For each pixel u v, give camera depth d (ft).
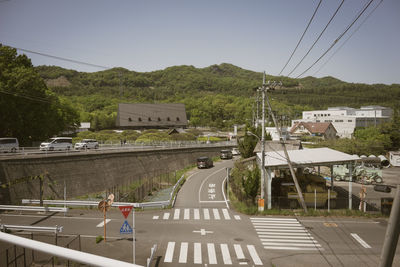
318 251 59.77
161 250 59.72
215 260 55.36
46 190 106.22
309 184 94.27
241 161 148.46
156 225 75.66
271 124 329.52
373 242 64.34
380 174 132.67
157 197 110.73
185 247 61.41
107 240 64.44
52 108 168.04
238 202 97.71
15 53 155.84
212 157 215.51
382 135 201.46
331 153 103.65
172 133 268.62
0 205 86.17
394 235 11.02
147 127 329.11
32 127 156.35
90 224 75.82
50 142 131.54
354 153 185.16
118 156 139.74
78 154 119.85
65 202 92.38
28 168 102.68
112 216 83.76
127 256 56.34
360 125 310.65
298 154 104.94
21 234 62.85
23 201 91.76
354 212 84.07
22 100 145.79
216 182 134.31
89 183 122.52
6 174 96.12
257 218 82.33
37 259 50.78
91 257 4.78
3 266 47.80
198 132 325.01
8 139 119.14
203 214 86.22
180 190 119.34
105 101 517.96
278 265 53.52
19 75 142.20
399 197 10.89
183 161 189.26
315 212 84.64
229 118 545.03
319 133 287.28
